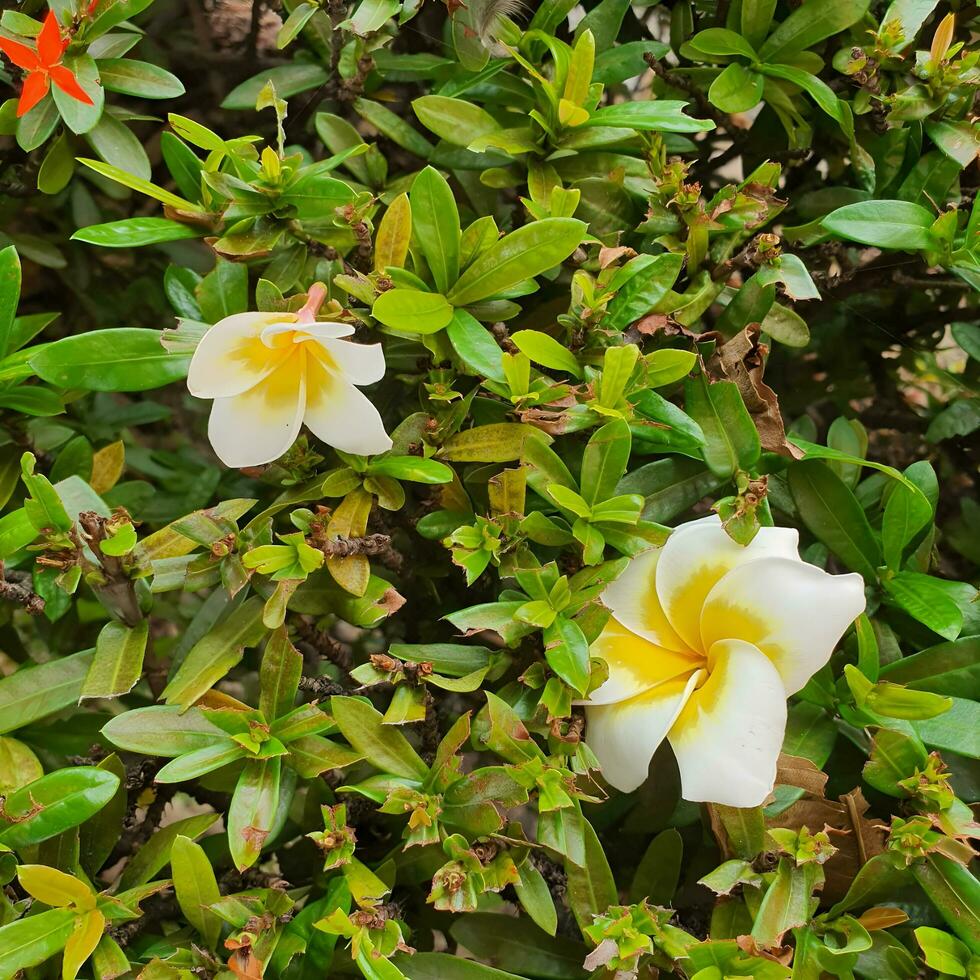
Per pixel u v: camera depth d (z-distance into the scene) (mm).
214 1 742
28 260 778
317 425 544
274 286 562
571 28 686
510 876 542
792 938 572
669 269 584
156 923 593
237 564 562
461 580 641
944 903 558
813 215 651
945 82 622
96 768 546
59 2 611
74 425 750
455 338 564
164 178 769
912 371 746
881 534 628
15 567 597
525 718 559
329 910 548
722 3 662
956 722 574
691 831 625
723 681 547
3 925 551
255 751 547
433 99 609
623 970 540
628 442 561
